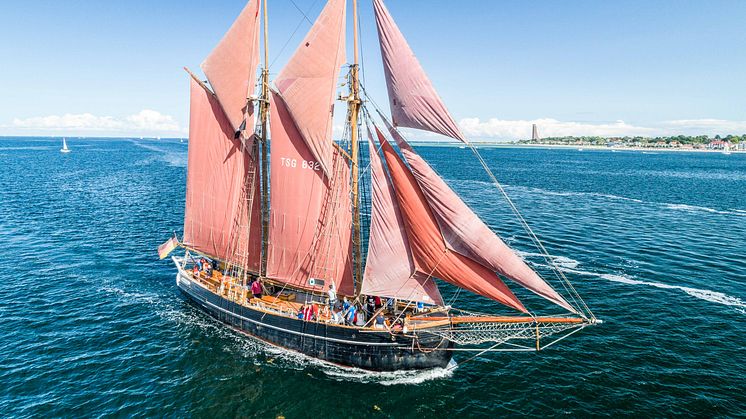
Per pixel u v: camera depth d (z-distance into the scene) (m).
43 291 34.28
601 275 38.66
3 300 32.31
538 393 22.23
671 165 194.25
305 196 27.31
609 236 52.66
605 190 97.75
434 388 22.94
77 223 56.38
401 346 23.45
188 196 33.97
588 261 42.72
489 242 20.86
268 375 23.91
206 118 31.62
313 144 25.78
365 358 24.09
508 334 23.52
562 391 22.31
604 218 63.84
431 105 20.16
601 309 31.72
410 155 21.41
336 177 26.00
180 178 109.75
